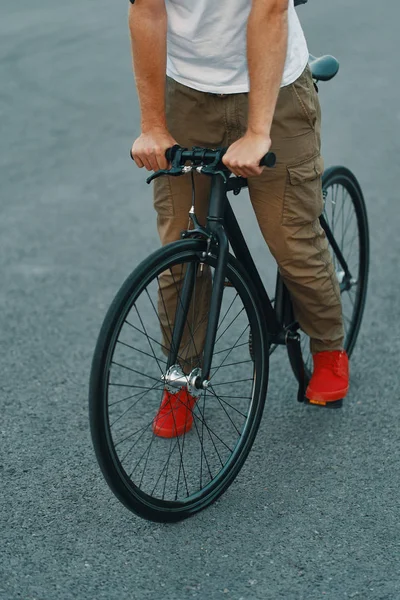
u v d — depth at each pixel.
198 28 4.01
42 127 10.04
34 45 12.79
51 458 4.74
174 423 4.80
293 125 4.25
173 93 4.25
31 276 6.93
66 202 8.27
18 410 5.19
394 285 6.56
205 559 3.99
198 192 4.43
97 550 4.06
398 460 4.65
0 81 11.44
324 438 4.87
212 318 4.19
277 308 4.86
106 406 3.91
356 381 5.40
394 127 9.78
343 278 5.49
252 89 3.89
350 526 4.17
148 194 8.42
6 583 3.85
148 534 4.16
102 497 4.43
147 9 3.94
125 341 5.99
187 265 4.21
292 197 4.38
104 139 9.70
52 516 4.29
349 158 8.99
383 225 7.56
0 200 8.34
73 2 15.13
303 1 4.37
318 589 3.78
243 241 4.47
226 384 5.41
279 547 4.05
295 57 4.18
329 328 4.95
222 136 4.27
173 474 4.62
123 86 11.20
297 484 4.50
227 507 4.36
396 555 3.97
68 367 5.68
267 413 5.13
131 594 3.79
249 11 3.95
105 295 6.64
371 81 11.25
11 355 5.82
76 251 7.34
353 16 14.06
